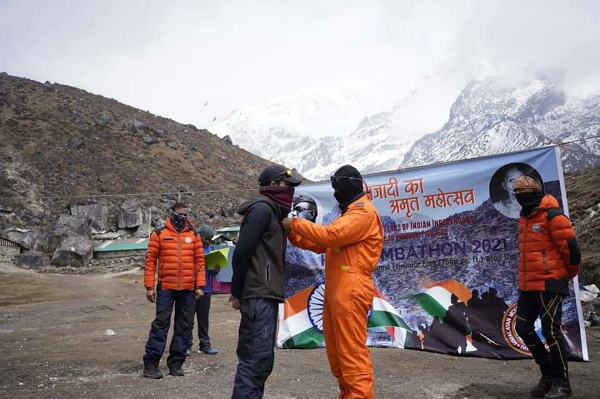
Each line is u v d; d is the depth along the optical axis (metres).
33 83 105.62
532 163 7.52
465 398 5.45
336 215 8.27
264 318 4.46
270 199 4.63
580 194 22.56
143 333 11.15
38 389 6.07
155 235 6.98
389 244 8.16
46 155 75.81
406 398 5.46
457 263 7.80
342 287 4.49
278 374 6.56
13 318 15.02
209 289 8.53
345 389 4.55
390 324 8.02
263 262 4.52
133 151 86.00
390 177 8.26
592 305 10.03
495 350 7.37
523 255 5.84
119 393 5.82
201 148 101.06
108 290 28.45
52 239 46.28
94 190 68.81
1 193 60.97
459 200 7.89
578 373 6.36
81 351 8.63
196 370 7.09
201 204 70.81
